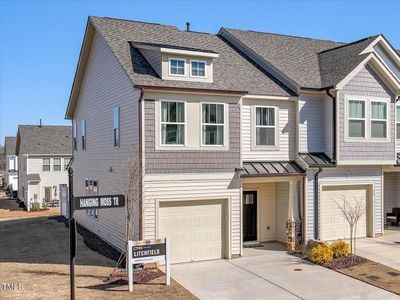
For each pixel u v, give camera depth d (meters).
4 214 36.09
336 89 17.50
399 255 15.84
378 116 18.56
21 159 48.78
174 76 15.57
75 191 25.59
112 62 18.08
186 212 15.46
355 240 18.25
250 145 17.12
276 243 18.47
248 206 18.53
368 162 18.27
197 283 12.96
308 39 24.20
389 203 22.27
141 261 12.24
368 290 12.33
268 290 12.36
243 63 19.75
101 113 19.83
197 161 15.41
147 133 14.64
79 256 16.52
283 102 17.80
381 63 18.28
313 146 18.09
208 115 15.62
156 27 20.44
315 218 17.59
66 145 47.25
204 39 21.23
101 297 11.45
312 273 14.01
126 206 14.59
